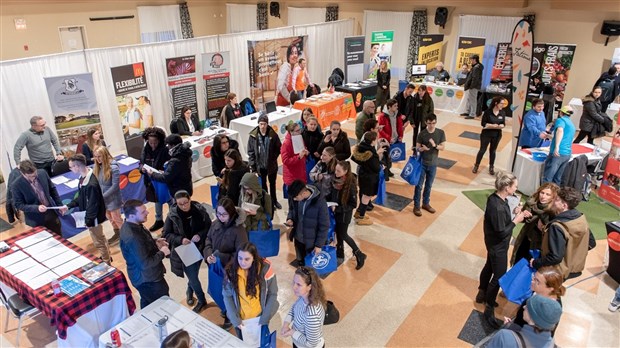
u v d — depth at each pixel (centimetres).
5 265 367
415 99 770
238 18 1572
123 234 336
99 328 348
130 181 615
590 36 997
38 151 601
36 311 375
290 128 557
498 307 426
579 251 350
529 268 354
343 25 1353
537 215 374
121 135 905
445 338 391
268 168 580
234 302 317
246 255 299
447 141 913
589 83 1025
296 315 290
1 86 685
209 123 862
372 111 650
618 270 458
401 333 397
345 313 423
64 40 1138
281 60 1077
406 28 1284
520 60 612
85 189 450
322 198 406
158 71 935
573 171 612
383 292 453
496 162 802
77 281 345
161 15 1366
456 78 1164
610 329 402
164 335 299
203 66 925
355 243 502
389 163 660
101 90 847
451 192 684
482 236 559
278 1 1502
